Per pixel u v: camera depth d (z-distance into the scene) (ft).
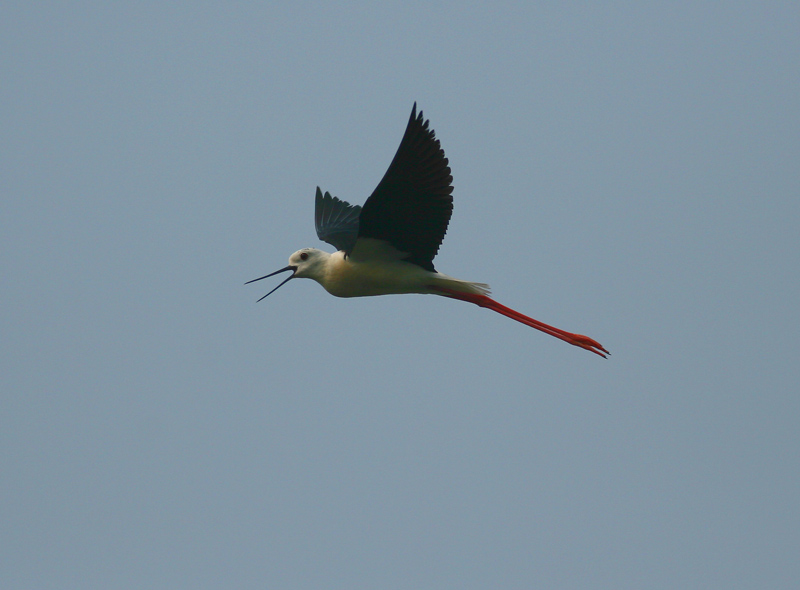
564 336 45.24
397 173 38.06
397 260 43.83
